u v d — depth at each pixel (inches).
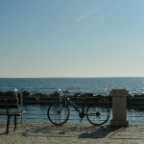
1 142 414.3
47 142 414.0
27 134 465.1
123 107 523.8
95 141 419.2
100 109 537.3
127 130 490.9
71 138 438.3
